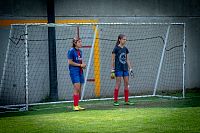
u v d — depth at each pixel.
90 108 30.86
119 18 40.41
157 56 42.03
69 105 33.91
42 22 37.22
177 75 43.00
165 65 42.41
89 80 39.00
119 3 40.41
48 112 29.52
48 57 37.47
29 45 36.69
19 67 36.38
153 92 41.84
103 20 39.72
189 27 43.47
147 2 41.53
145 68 41.53
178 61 43.00
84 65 29.58
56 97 37.22
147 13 41.53
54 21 37.50
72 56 29.39
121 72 31.95
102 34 39.69
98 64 39.47
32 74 36.84
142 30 41.38
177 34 42.91
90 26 39.16
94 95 39.25
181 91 42.41
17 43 36.22
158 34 42.03
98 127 22.55
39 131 21.95
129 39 40.78
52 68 36.94
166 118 24.91
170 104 31.94
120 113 27.58
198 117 25.06
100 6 39.59
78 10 38.69
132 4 40.94
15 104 36.22
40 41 37.12
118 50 31.88
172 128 21.66
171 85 42.75
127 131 21.17
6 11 36.03
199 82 43.56
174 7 42.72
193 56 43.62
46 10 37.47
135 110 28.86
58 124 23.92
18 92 36.38
